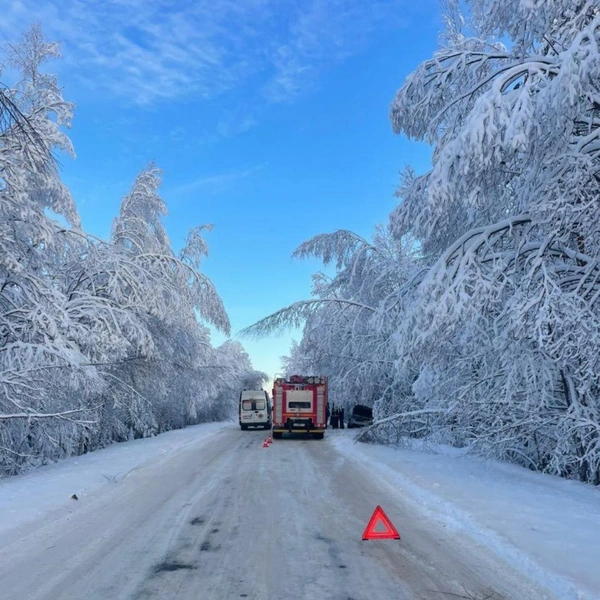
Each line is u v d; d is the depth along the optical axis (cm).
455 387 1472
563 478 1136
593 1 878
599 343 919
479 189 1022
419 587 501
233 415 7162
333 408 3456
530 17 923
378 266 2412
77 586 512
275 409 2561
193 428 3859
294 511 845
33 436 1641
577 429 1102
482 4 1091
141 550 632
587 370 966
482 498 877
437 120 1243
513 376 1158
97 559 598
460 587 500
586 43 864
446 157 981
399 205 1323
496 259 1125
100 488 1089
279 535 696
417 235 1289
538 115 872
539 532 648
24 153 1377
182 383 3212
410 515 811
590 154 960
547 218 929
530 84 891
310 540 671
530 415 1179
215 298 2422
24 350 1400
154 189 2777
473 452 1350
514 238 1150
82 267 1981
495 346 1151
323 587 504
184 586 509
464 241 1126
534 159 1004
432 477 1127
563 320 928
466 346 1275
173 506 895
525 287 981
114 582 523
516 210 1265
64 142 1573
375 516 679
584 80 801
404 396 2355
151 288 2108
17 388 1348
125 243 2581
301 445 2177
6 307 1561
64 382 1488
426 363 1341
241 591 495
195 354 2850
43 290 1484
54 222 1769
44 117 1552
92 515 832
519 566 543
